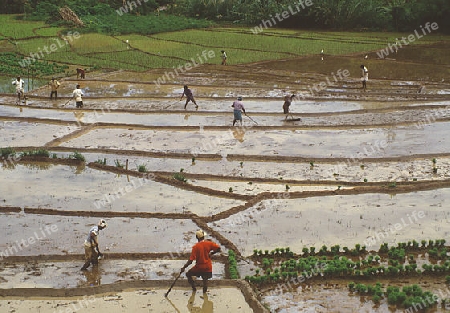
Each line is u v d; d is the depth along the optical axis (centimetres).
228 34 5406
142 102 3272
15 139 2595
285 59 4372
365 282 1404
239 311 1287
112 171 2186
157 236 1652
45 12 6300
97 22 5772
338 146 2441
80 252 1555
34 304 1322
